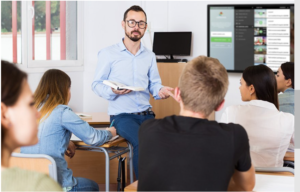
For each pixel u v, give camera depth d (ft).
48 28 16.34
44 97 7.52
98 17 17.33
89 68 17.48
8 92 2.54
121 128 10.01
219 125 4.49
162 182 4.33
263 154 7.01
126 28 10.86
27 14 15.40
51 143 7.39
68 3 16.98
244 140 4.42
